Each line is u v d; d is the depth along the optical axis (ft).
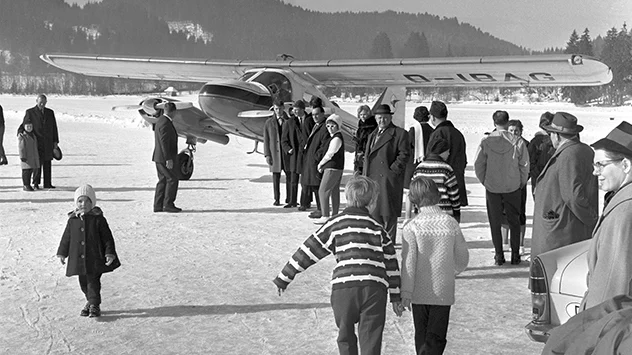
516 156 22.77
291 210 34.71
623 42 331.98
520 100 333.42
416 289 13.04
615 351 5.90
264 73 49.52
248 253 24.56
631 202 9.36
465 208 37.40
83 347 15.01
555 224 16.99
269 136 35.86
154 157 33.17
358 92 343.05
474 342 15.58
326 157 28.73
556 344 6.76
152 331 16.11
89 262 16.60
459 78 53.36
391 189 22.94
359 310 12.19
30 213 32.14
